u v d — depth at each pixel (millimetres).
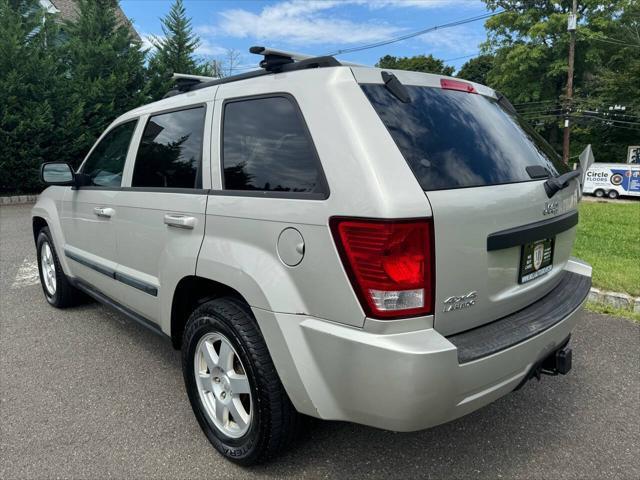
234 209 2348
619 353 3742
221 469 2461
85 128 15242
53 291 4828
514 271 2283
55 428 2807
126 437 2727
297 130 2170
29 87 13969
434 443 2668
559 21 36875
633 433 2750
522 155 2482
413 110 2139
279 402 2230
